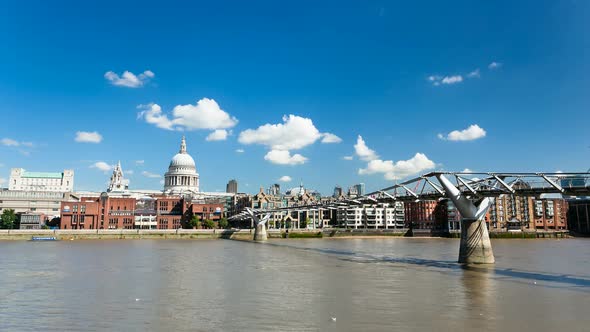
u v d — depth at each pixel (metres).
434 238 177.75
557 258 78.69
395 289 41.25
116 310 31.52
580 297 36.91
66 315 29.88
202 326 26.75
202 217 196.38
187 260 72.44
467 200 62.84
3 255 82.06
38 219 181.00
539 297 36.88
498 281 46.84
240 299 35.88
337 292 39.47
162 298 36.41
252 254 86.88
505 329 26.25
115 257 77.81
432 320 28.28
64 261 69.88
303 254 87.62
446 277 50.16
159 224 193.62
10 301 35.16
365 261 71.75
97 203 178.88
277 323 27.50
